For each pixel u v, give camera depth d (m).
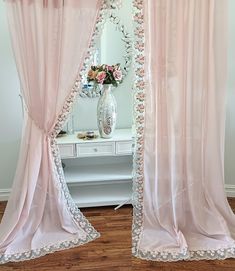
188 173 2.33
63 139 2.82
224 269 1.98
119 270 2.00
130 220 2.64
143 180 2.39
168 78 2.24
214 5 2.12
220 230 2.27
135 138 2.37
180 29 2.16
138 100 2.31
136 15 2.20
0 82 2.85
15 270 2.01
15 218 2.28
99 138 2.84
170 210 2.38
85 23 2.21
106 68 2.71
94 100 3.10
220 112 2.29
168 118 2.28
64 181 2.48
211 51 2.18
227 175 3.02
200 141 2.33
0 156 3.01
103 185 3.13
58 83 2.25
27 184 2.29
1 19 2.73
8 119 2.94
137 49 2.24
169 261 2.06
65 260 2.11
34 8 2.13
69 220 2.44
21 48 2.20
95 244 2.29
